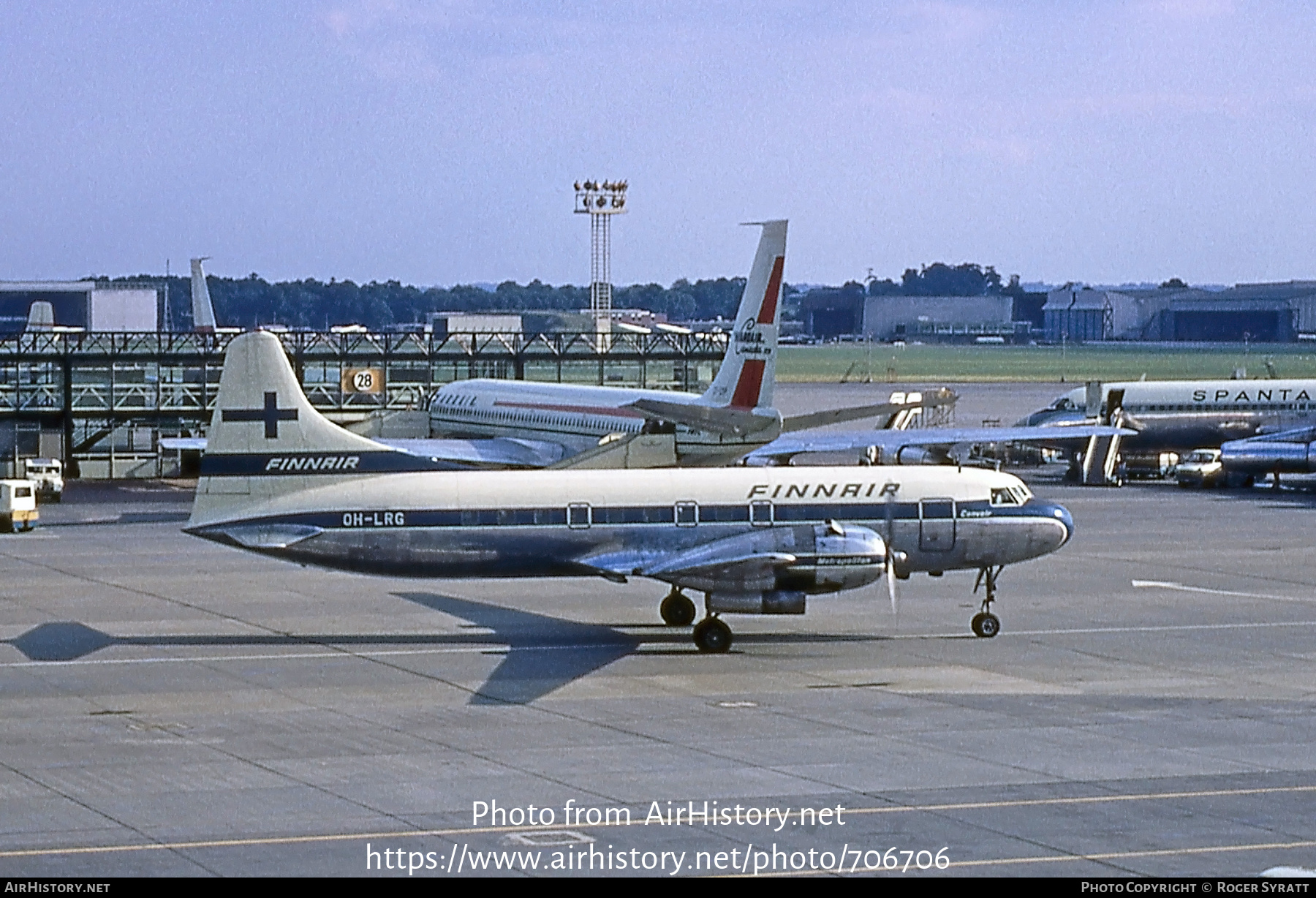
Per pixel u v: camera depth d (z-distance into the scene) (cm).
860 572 5534
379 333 14012
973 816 3662
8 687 5069
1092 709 4828
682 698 4941
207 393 12600
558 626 6194
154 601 6731
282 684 5141
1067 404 13662
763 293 8681
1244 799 3825
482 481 5781
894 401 11956
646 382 14338
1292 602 6862
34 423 12306
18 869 3247
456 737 4422
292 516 5691
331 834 3494
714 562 5512
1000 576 7581
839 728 4553
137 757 4188
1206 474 12031
